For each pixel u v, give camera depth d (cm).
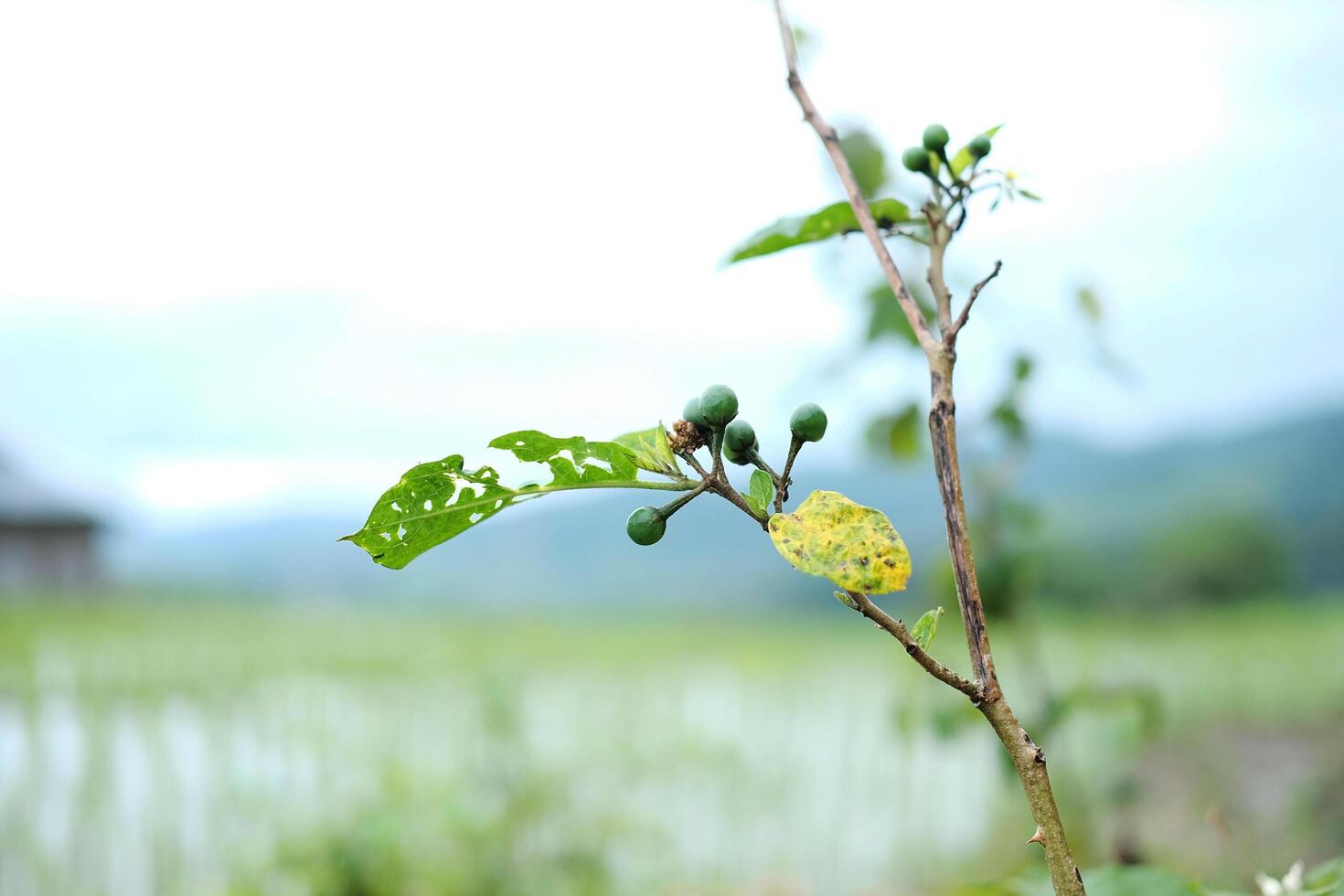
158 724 414
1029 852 270
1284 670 385
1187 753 271
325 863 218
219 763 350
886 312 157
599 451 77
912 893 251
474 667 524
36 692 475
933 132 85
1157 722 154
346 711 428
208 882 249
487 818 233
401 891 220
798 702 452
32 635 675
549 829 253
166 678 516
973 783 337
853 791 327
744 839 287
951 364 78
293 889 220
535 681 502
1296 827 199
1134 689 155
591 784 306
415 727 390
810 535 74
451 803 231
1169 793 238
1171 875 86
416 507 77
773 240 92
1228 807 215
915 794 326
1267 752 275
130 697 469
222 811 301
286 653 602
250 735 390
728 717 423
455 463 76
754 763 353
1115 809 155
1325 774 216
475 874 229
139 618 814
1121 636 463
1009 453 160
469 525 78
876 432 165
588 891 238
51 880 261
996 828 296
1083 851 162
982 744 367
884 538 74
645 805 301
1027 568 157
